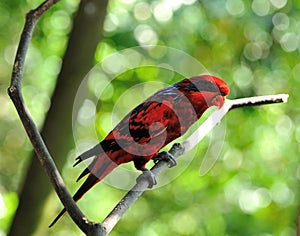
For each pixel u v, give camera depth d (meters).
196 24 14.88
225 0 14.73
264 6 14.91
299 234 9.05
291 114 15.82
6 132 19.11
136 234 17.27
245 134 15.62
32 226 9.88
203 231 16.64
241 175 16.38
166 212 17.27
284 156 16.23
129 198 4.77
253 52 15.13
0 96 18.78
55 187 4.18
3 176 18.47
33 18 5.06
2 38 16.62
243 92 15.13
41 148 4.30
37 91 17.30
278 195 16.20
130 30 14.05
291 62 15.11
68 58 10.40
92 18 10.51
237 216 15.96
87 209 16.47
